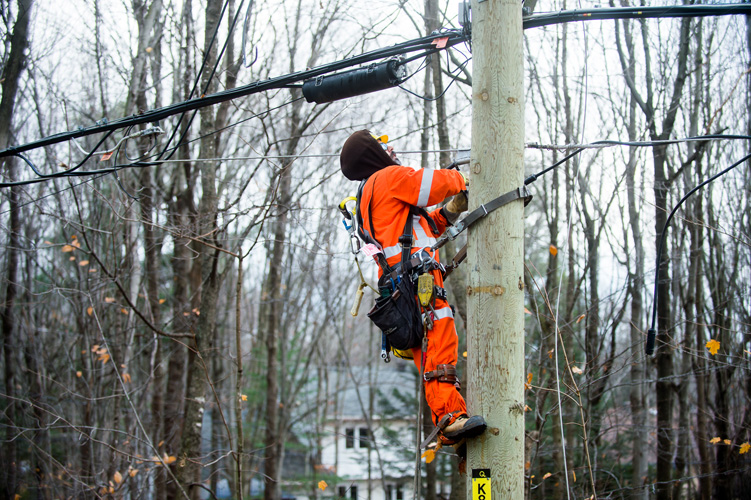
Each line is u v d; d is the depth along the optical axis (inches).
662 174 363.6
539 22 161.0
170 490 487.5
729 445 379.9
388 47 193.6
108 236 466.0
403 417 802.8
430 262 135.8
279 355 968.9
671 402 429.1
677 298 441.1
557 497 370.9
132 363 593.6
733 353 381.4
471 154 134.0
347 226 154.7
